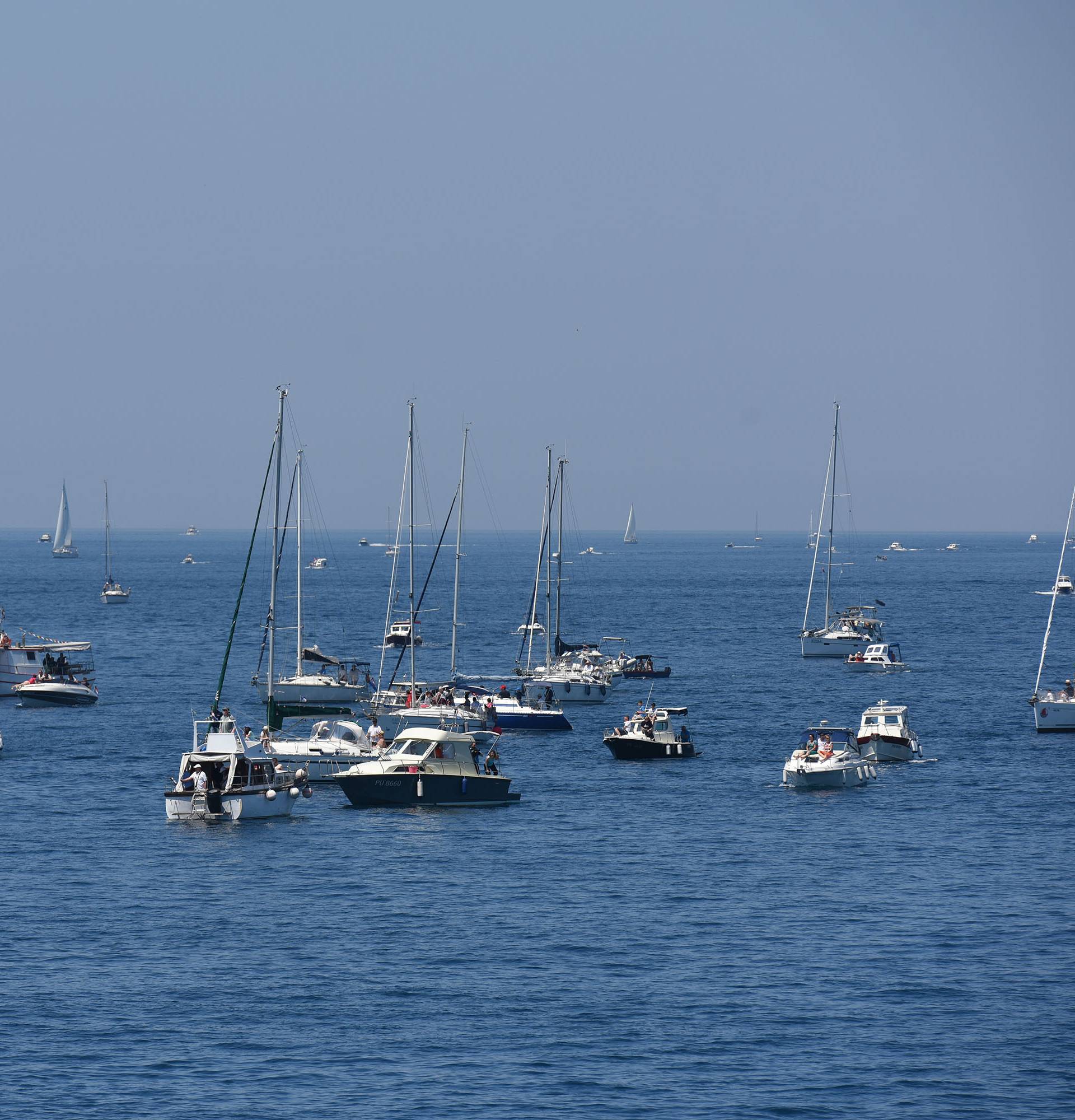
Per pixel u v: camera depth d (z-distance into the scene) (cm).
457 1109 13362
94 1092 13662
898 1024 15362
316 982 16638
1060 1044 14862
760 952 17738
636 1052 14638
